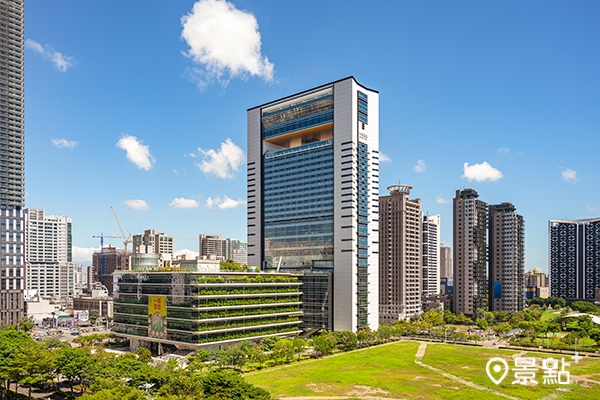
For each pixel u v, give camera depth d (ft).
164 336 601.62
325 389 421.59
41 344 510.58
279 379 456.45
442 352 618.03
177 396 293.43
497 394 408.05
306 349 636.07
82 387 404.16
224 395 317.42
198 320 564.71
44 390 416.46
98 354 451.94
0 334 538.88
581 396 400.47
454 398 396.57
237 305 616.39
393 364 533.96
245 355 522.47
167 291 607.37
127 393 303.68
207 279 588.09
